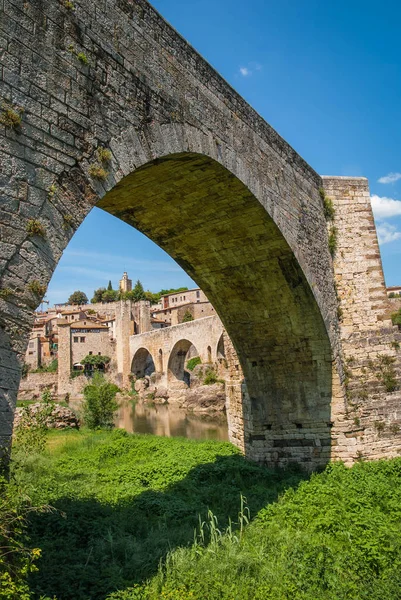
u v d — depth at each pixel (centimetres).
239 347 1848
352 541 977
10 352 600
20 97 650
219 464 1775
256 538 1020
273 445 1797
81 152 736
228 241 1504
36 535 996
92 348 9256
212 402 5434
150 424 4400
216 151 1117
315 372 1730
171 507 1280
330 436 1703
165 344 7500
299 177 1661
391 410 1741
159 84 945
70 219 701
